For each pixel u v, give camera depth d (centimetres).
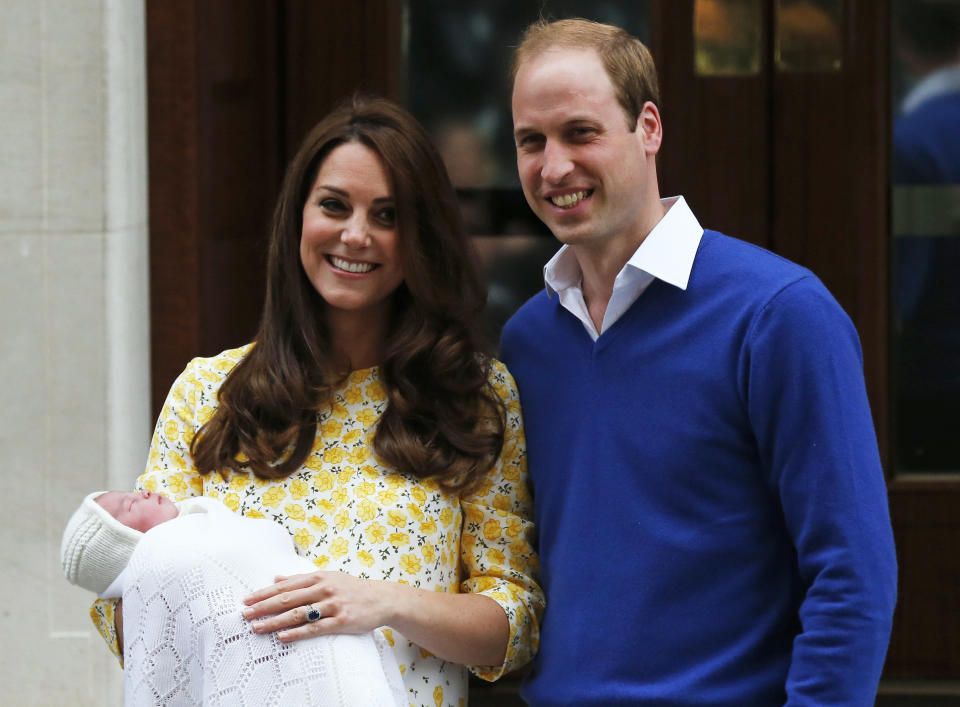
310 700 730
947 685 1330
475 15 1332
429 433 838
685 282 753
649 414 751
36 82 1129
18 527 1150
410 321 853
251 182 1304
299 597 742
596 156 752
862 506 692
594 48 760
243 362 852
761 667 731
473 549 845
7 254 1137
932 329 1323
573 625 770
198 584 754
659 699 736
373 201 822
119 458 1152
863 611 684
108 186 1134
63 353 1143
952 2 1297
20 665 1156
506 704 1329
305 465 833
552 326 820
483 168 1347
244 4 1275
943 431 1330
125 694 770
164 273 1186
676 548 737
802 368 704
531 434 823
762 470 732
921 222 1317
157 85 1171
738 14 1309
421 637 776
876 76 1304
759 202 1321
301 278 850
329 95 1338
